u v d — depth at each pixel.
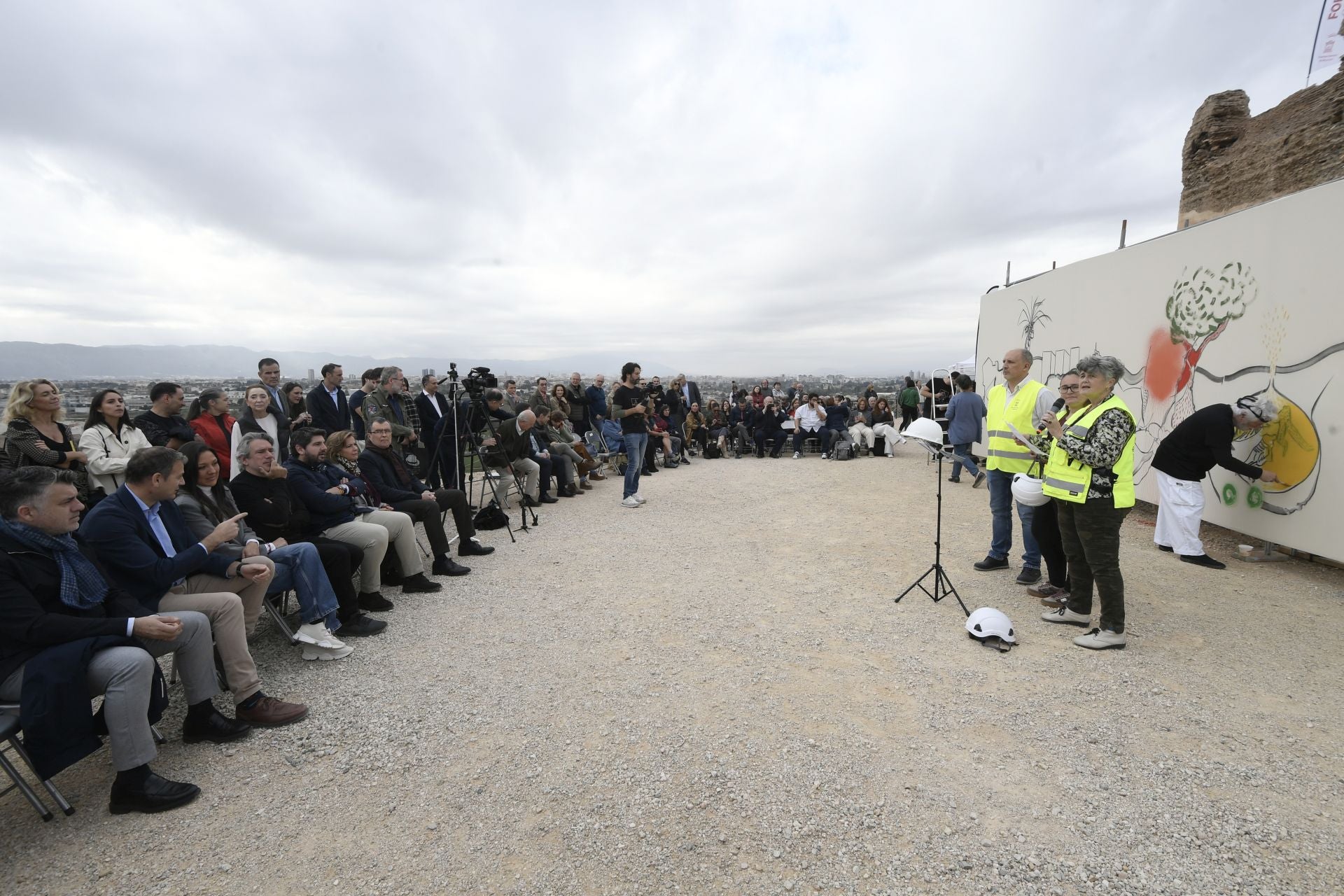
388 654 3.95
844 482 10.64
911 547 6.32
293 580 3.87
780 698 3.30
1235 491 5.66
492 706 3.29
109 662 2.52
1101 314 7.62
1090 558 3.79
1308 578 5.02
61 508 2.66
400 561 5.05
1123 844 2.21
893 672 3.56
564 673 3.65
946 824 2.33
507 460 7.49
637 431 8.55
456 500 6.12
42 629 2.50
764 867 2.14
